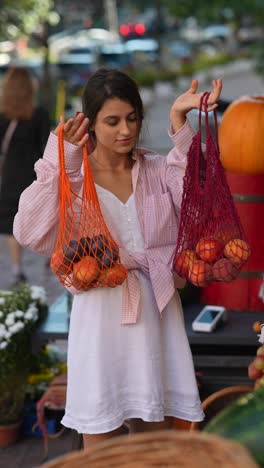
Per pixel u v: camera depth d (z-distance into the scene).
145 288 5.09
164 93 38.47
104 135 4.98
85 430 5.01
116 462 3.03
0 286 12.57
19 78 11.43
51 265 4.97
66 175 4.82
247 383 6.66
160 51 44.44
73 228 5.00
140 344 5.03
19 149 11.47
